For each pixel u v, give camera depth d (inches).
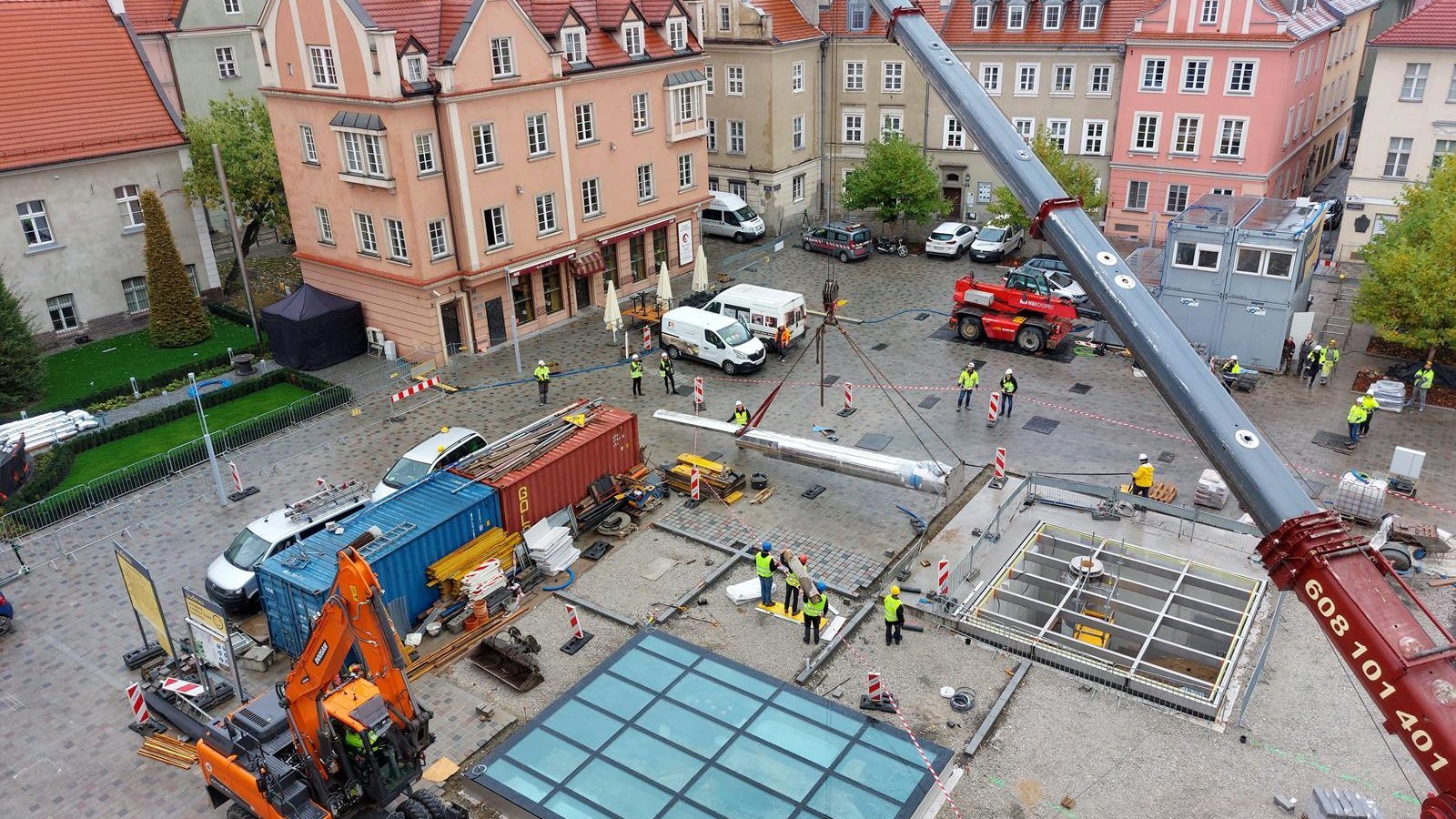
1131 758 829.2
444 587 1029.2
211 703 927.0
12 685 967.6
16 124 1726.1
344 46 1507.1
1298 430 1373.0
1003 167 690.2
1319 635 964.0
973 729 866.8
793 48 2377.0
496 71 1595.7
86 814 813.9
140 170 1862.7
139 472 1333.7
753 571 1104.8
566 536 1121.4
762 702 885.2
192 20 2336.4
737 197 2448.3
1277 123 2039.9
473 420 1491.1
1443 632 482.6
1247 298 1519.4
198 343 1838.1
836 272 2140.7
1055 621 1001.5
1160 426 1418.6
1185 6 2050.9
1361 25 2603.3
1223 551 1087.6
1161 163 2194.9
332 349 1713.8
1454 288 1333.7
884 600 1029.2
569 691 905.5
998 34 2325.3
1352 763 813.2
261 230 2477.9
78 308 1831.9
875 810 759.7
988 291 1702.8
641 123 1900.8
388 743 723.4
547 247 1779.0
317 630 700.7
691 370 1662.2
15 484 1306.6
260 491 1318.9
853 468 1225.4
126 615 1074.7
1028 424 1434.5
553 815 764.6
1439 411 1421.0
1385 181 1995.6
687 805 768.9
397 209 1574.8
